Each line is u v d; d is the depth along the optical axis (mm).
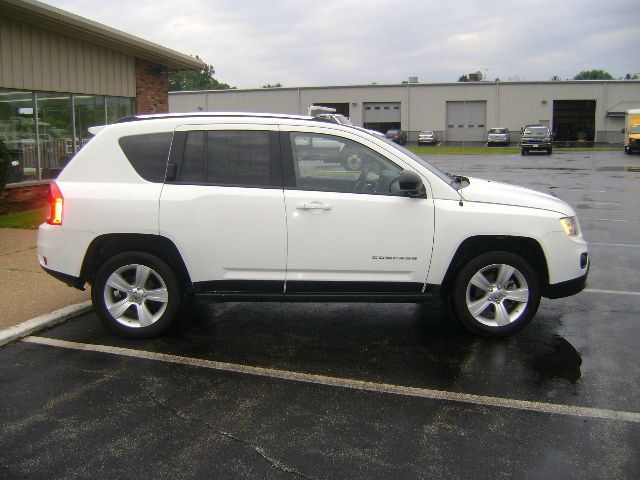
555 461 3449
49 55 13734
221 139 5285
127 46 15406
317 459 3463
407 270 5250
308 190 5191
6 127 12914
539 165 30594
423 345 5371
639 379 4617
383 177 5266
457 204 5227
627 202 15672
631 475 3307
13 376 4637
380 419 3959
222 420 3939
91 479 3260
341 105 59812
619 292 7145
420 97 57938
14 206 13039
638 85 55281
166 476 3287
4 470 3344
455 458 3477
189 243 5191
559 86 56062
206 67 19188
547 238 5289
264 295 5297
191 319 6082
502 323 5453
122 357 5047
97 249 5406
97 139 5340
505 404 4188
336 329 5809
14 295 6547
